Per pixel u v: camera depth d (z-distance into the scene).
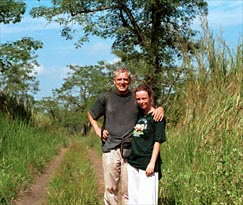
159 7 24.92
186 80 11.05
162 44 25.31
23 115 21.06
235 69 10.26
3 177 11.30
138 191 7.08
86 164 15.54
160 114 6.93
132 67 23.55
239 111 9.33
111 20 26.20
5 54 21.80
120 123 7.62
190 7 25.05
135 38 25.81
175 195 8.24
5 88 22.23
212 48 10.73
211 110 9.80
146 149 6.98
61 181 11.71
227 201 6.97
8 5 21.97
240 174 7.28
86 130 77.25
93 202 9.70
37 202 10.40
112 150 7.66
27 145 16.48
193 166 8.73
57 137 27.05
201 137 9.33
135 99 7.62
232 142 8.52
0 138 14.99
